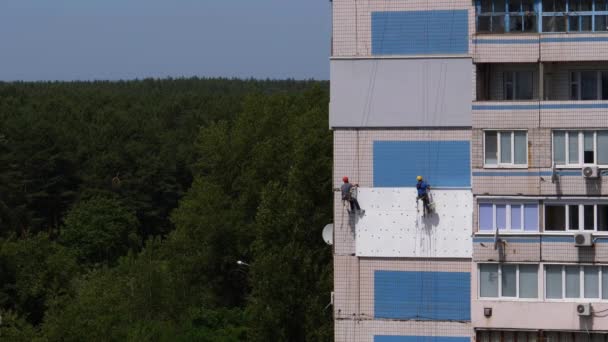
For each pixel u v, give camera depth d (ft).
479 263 210.38
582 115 206.08
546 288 208.64
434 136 210.79
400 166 211.61
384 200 212.23
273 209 398.83
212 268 540.52
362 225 213.05
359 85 212.43
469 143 210.18
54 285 499.92
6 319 374.02
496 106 208.64
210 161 592.19
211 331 467.11
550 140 207.21
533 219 209.15
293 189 418.72
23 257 507.30
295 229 391.24
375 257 213.05
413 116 211.00
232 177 578.66
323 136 435.53
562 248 207.00
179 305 460.55
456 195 210.59
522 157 209.15
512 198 208.64
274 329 371.35
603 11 208.33
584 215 207.31
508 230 209.46
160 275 458.91
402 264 212.64
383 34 211.82
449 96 210.18
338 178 213.46
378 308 213.25
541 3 209.46
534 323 208.23
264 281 376.07
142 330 411.75
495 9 210.59
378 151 212.23
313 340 364.58
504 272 210.38
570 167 206.69
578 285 207.72
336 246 213.87
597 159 206.39
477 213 210.18
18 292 497.46
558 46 207.31
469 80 209.67
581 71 212.02
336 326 214.48
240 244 533.14
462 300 211.00
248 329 401.49
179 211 562.25
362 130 212.43
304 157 423.23
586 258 206.18
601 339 207.51
